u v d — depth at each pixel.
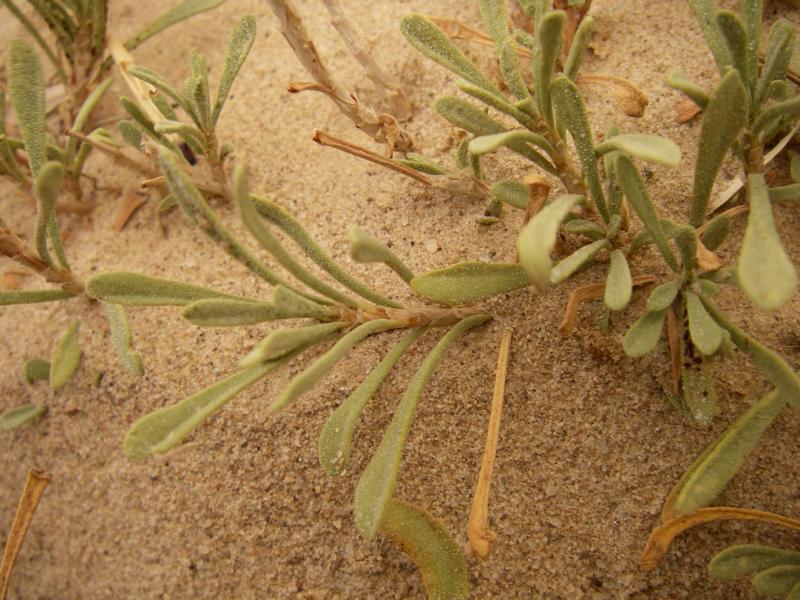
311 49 0.12
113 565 0.13
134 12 0.17
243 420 0.12
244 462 0.12
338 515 0.12
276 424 0.12
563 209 0.08
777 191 0.10
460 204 0.12
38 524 0.14
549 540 0.11
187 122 0.15
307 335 0.09
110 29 0.17
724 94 0.09
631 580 0.10
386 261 0.10
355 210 0.13
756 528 0.10
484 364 0.11
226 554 0.12
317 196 0.13
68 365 0.13
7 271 0.15
